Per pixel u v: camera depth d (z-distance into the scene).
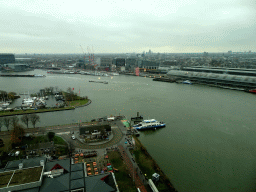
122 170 133.38
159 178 128.00
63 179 100.50
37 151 151.62
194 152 165.88
